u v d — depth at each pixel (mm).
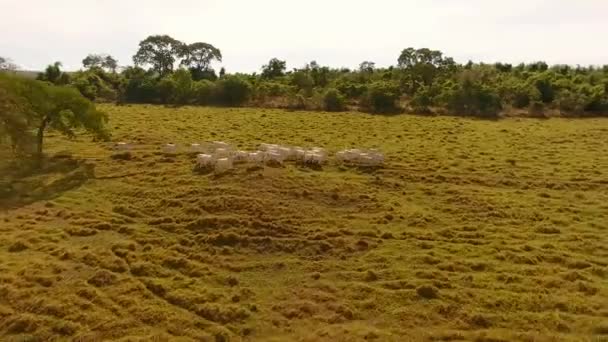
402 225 28625
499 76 91688
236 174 34688
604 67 102062
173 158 40625
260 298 20438
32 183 35375
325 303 20016
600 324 18312
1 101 37719
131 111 70688
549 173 39969
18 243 24906
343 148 47938
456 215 30453
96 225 27531
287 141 50906
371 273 22453
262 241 25734
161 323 18562
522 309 19688
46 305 19266
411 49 93375
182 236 26375
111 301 19922
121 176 36594
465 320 18938
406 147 49250
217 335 17812
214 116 67688
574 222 29531
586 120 68750
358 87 82625
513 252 25062
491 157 45281
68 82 87500
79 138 49469
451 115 72938
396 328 18391
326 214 29672
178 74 88375
